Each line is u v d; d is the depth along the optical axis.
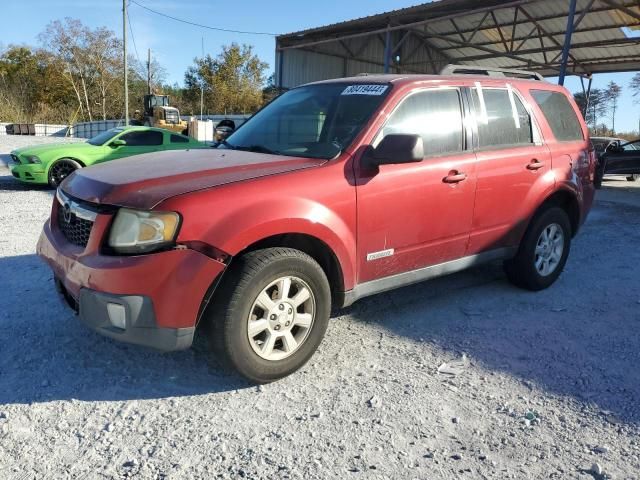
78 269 3.04
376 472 2.50
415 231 3.89
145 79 59.91
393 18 19.09
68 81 55.81
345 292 3.58
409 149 3.35
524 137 4.75
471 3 17.11
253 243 3.17
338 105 4.04
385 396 3.17
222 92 58.72
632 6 17.70
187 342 2.96
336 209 3.40
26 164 11.50
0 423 2.82
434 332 4.11
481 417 2.97
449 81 4.25
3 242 6.42
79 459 2.56
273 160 3.52
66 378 3.30
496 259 4.66
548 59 25.72
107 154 12.25
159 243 2.88
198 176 3.20
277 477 2.46
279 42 23.25
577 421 2.95
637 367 3.60
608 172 15.60
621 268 6.04
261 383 3.28
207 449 2.65
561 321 4.39
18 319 4.13
